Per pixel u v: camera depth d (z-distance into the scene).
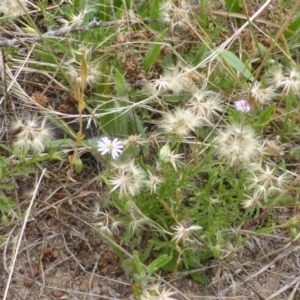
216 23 0.65
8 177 0.55
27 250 0.51
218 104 0.54
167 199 0.51
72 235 0.53
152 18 0.62
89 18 0.65
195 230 0.50
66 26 0.60
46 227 0.54
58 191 0.55
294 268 0.53
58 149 0.56
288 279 0.52
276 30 0.65
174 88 0.53
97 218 0.52
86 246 0.53
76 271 0.52
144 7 0.66
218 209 0.51
